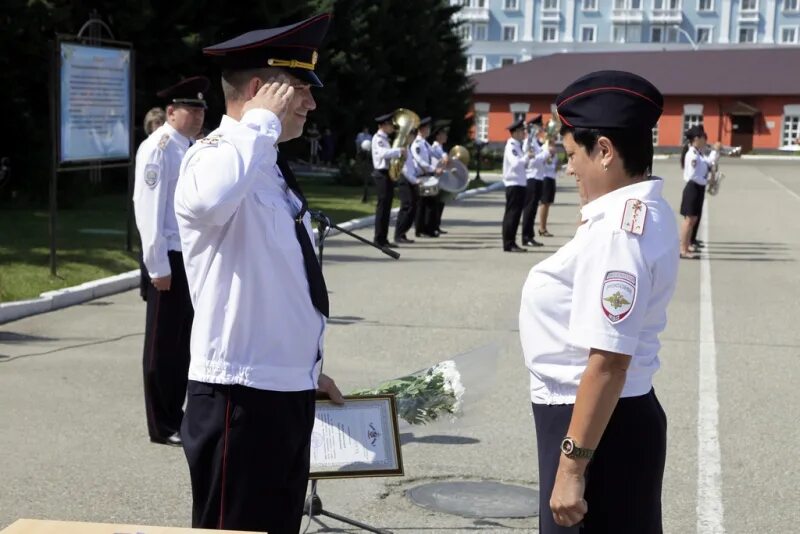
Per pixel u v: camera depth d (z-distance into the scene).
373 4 36.12
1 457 6.11
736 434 6.79
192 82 6.38
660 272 2.93
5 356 8.64
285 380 3.32
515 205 17.08
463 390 4.66
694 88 74.00
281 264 3.30
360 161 32.25
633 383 3.02
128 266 13.51
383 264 15.19
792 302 12.30
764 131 73.88
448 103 44.41
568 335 3.00
